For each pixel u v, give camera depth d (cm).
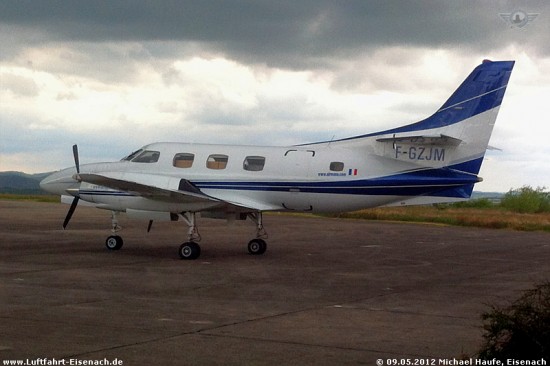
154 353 894
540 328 778
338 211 2170
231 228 3366
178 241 2584
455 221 4762
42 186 2244
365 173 2097
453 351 941
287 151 2148
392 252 2406
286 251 2338
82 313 1154
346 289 1509
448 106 2114
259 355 898
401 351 938
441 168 2088
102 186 2055
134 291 1410
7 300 1270
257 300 1336
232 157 2161
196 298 1341
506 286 1595
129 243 2475
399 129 2136
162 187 1988
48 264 1833
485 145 2088
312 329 1069
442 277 1753
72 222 3497
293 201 2138
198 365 842
